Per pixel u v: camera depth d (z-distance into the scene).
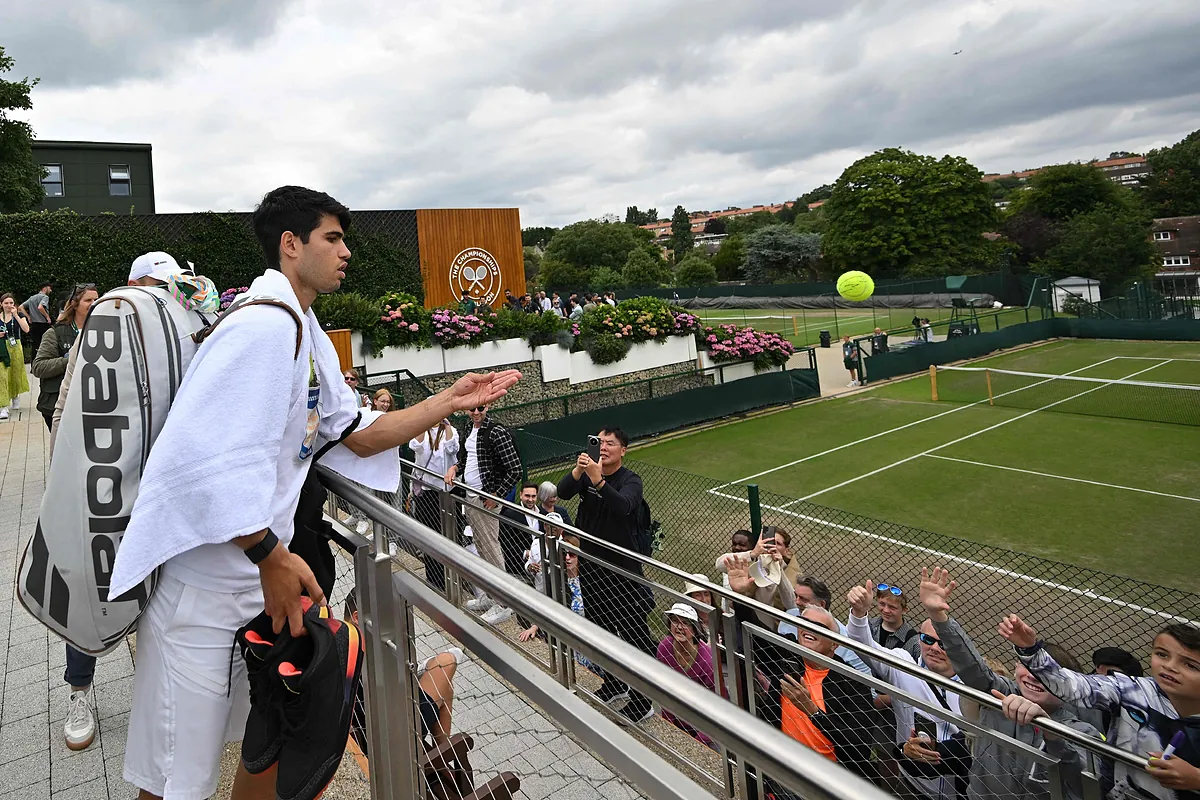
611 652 0.95
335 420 1.81
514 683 1.16
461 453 7.50
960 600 7.94
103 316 1.51
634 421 19.34
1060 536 11.09
